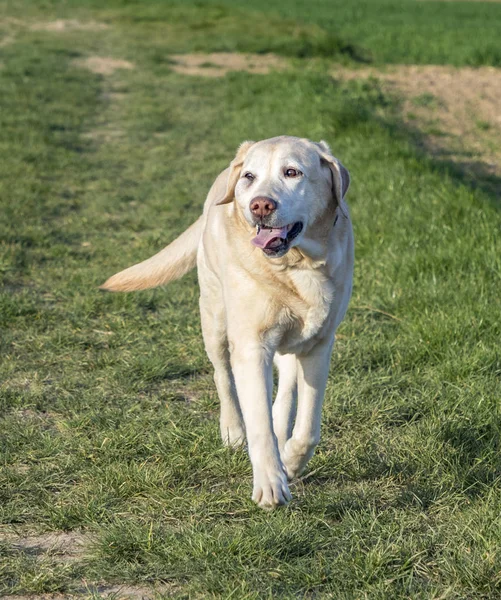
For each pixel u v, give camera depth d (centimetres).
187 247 611
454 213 1027
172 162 1514
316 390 494
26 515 474
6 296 822
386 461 530
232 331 480
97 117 1888
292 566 418
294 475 503
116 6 3922
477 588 400
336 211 488
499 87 2220
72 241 1062
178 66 2559
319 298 471
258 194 444
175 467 522
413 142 1658
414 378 658
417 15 4534
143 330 785
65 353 727
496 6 5531
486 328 727
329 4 5219
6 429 582
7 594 402
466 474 505
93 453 545
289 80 2172
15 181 1300
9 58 2527
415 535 446
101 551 430
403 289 832
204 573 413
